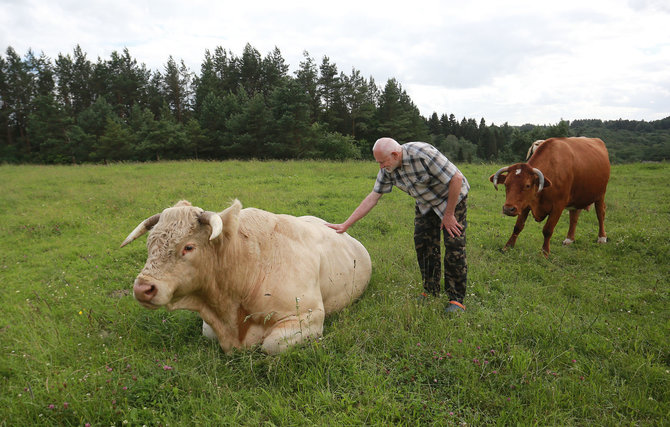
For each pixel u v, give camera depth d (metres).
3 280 5.30
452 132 119.81
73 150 47.78
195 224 3.04
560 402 2.70
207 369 3.04
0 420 2.48
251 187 11.98
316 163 19.17
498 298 4.55
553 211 6.31
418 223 4.37
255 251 3.39
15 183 13.73
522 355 3.15
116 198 10.32
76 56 69.19
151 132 43.28
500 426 2.49
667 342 3.45
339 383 2.90
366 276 4.61
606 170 6.89
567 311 4.11
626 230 7.12
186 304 3.21
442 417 2.55
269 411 2.64
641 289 4.83
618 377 3.02
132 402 2.64
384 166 3.89
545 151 6.46
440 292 4.43
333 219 8.29
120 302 4.39
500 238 7.04
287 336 3.22
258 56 73.81
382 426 2.45
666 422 2.48
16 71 59.34
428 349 3.25
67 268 5.73
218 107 48.25
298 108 41.91
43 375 2.99
